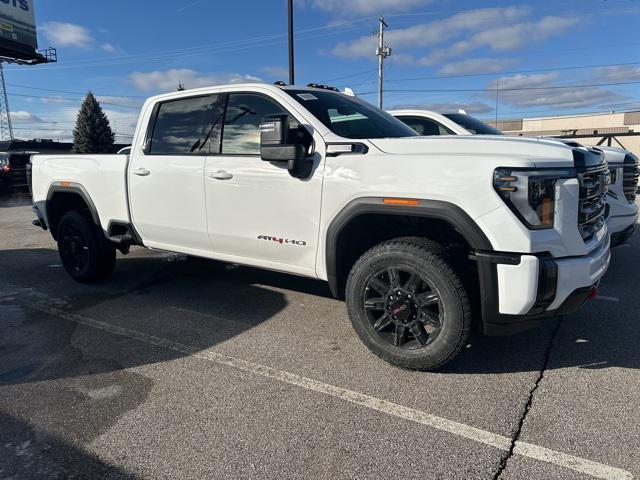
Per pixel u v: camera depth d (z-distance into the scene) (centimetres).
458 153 302
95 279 544
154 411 286
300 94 387
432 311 317
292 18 1354
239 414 281
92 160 509
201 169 412
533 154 291
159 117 458
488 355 352
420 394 299
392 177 312
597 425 264
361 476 229
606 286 516
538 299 282
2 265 671
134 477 231
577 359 344
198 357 358
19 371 340
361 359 349
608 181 362
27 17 3747
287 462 239
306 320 429
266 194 373
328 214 342
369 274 329
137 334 404
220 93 417
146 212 464
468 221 287
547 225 282
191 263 649
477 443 251
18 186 1766
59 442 258
